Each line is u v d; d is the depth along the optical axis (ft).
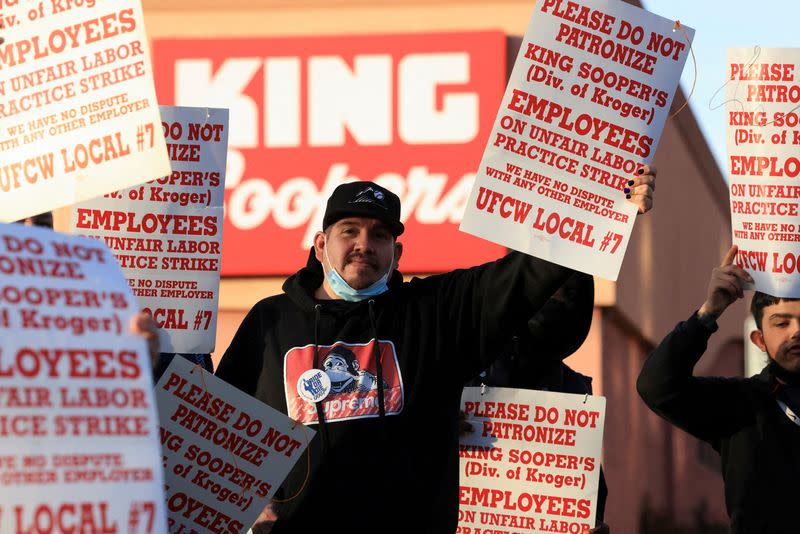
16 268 28.12
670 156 157.48
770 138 44.55
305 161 116.06
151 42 117.70
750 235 44.68
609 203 41.52
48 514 26.86
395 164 114.62
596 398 49.01
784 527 43.37
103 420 27.91
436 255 113.29
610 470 126.21
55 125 39.91
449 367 42.24
